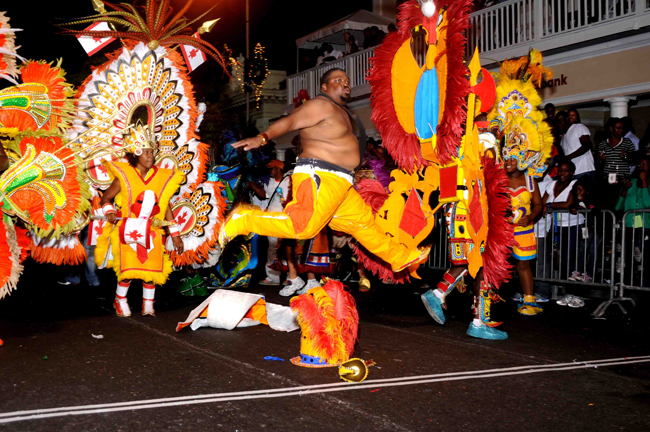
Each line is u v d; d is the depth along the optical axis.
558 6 12.34
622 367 4.57
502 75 6.69
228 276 8.77
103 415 3.42
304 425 3.30
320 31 19.70
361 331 5.84
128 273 6.33
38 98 5.52
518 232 6.87
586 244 7.84
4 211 5.22
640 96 12.55
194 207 7.21
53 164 5.49
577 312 7.08
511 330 5.94
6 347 4.99
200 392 3.84
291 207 5.12
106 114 6.52
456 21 5.02
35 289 8.51
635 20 10.93
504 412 3.55
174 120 7.01
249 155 8.60
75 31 6.44
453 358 4.78
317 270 7.92
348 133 5.16
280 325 5.79
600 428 3.33
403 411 3.54
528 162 6.70
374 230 5.64
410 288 9.01
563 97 12.53
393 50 5.88
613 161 9.78
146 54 6.71
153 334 5.56
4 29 5.26
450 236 5.89
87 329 5.76
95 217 6.34
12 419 3.33
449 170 5.62
